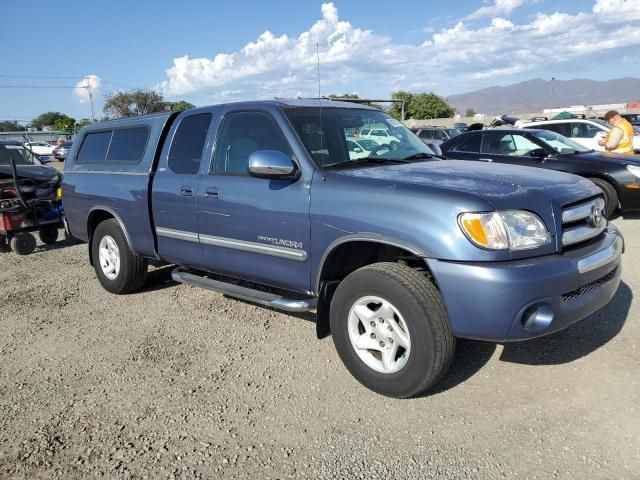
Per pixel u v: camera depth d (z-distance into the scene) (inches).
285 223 150.3
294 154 151.3
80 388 147.7
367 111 184.4
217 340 175.9
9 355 173.2
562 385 133.6
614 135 395.5
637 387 130.2
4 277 275.7
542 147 350.0
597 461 104.8
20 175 354.0
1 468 113.6
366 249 147.3
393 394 130.6
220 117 175.5
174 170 189.2
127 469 111.4
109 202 216.4
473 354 153.3
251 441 119.1
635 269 223.3
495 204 118.1
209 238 175.6
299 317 193.8
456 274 117.0
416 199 124.5
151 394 142.3
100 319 201.6
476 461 107.4
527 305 114.7
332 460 111.0
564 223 126.1
